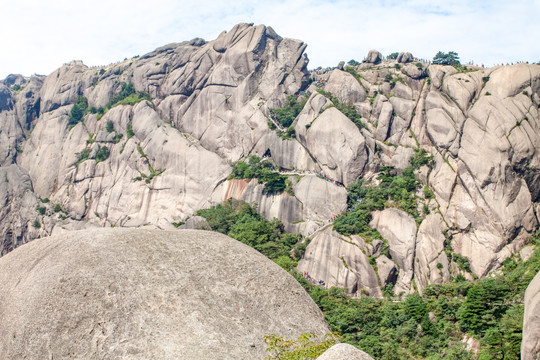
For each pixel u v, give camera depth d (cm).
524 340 5853
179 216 16012
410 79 15138
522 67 13200
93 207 17762
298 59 17600
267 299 2986
